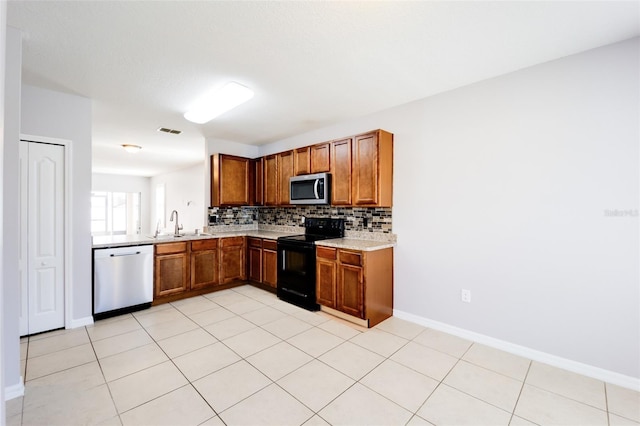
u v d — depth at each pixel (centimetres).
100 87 277
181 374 215
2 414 72
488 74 253
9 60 193
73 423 168
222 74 254
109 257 321
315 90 286
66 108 289
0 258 71
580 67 218
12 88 195
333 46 213
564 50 216
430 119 298
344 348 254
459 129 278
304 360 235
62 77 258
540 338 236
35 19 184
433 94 294
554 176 229
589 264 215
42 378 208
